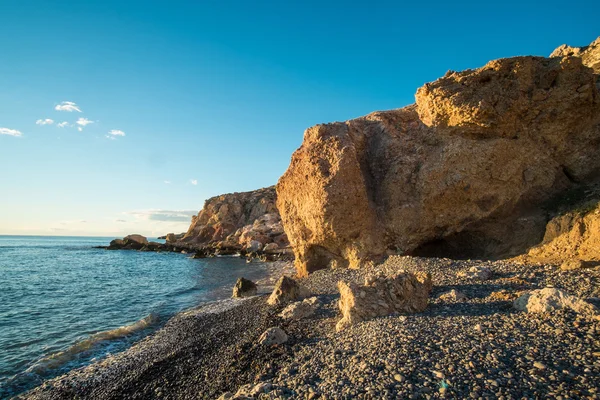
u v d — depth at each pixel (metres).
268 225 69.06
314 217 22.53
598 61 24.95
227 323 15.11
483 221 20.84
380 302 11.09
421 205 21.08
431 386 6.02
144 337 14.75
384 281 11.67
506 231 20.62
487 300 11.01
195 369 10.51
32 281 33.19
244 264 48.09
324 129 23.38
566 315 8.49
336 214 21.52
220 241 73.06
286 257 51.97
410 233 21.45
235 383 9.04
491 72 20.61
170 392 9.25
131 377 10.41
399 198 21.94
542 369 6.14
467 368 6.46
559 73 20.20
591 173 20.02
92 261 55.97
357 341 9.01
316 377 7.35
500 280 13.18
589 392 5.32
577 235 16.66
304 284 20.00
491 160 20.22
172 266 46.62
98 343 14.05
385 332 9.00
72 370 11.37
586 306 8.63
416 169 21.98
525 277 13.09
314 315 13.84
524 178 20.47
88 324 17.34
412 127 24.12
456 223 20.98
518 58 20.33
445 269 15.84
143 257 64.31
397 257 19.22
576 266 13.63
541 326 8.10
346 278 19.09
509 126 20.39
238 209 83.69
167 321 17.05
